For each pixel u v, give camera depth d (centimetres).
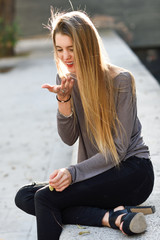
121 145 244
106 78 244
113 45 1311
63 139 272
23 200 262
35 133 756
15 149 697
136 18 1900
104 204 253
